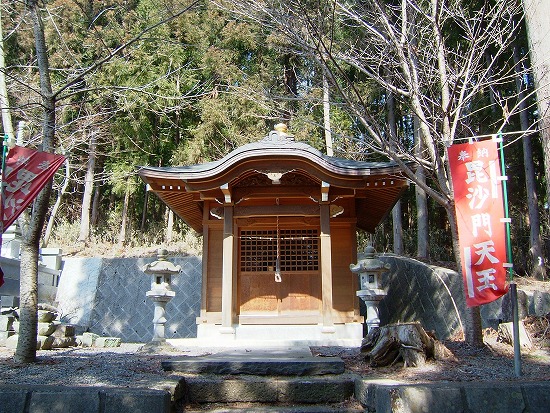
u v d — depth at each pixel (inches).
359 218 526.9
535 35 279.3
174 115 771.4
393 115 646.5
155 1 527.5
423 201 662.5
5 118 273.9
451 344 284.4
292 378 217.6
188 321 555.2
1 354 280.2
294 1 277.4
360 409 191.0
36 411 161.9
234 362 225.5
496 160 218.2
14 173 228.2
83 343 374.3
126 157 748.6
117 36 447.8
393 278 550.6
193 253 691.4
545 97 266.7
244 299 416.2
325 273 381.4
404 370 225.0
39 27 255.0
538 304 442.3
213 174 378.3
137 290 577.0
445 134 273.9
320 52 269.6
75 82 273.7
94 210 857.5
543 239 655.8
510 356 254.5
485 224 214.8
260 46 704.4
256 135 692.1
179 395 192.5
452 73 300.0
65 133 486.3
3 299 382.0
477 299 211.6
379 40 335.0
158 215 928.9
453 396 165.0
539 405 164.7
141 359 267.9
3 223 221.3
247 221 422.3
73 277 589.0
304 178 399.9
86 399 163.5
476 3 448.8
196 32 658.2
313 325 403.9
